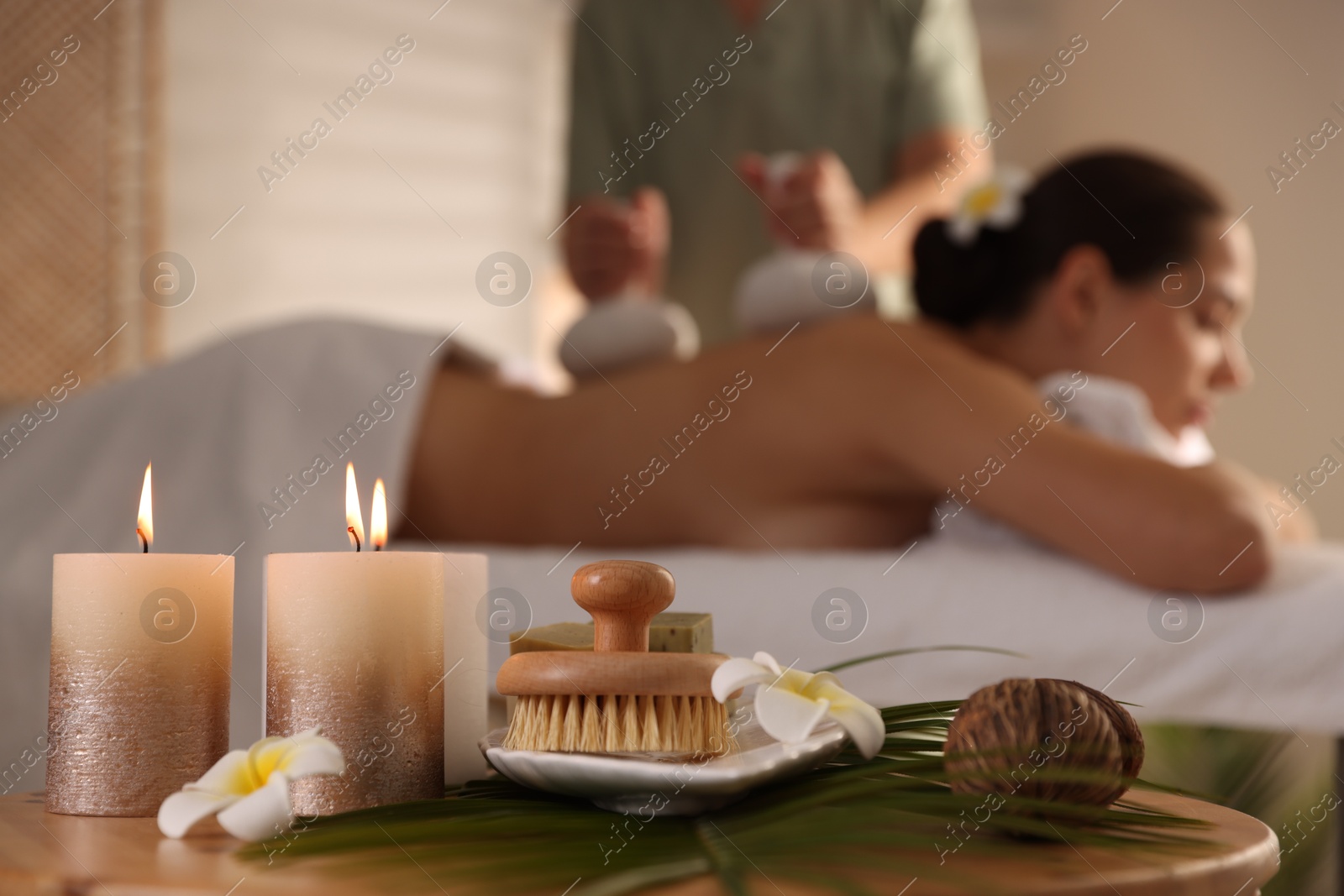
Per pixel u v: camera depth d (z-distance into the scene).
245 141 2.71
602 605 0.48
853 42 2.12
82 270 2.44
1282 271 2.58
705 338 2.18
